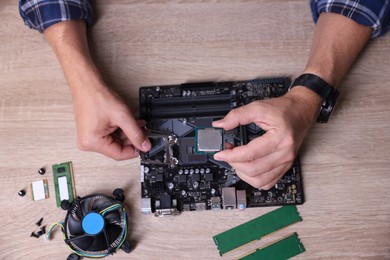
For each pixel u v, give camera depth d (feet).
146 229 5.42
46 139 5.74
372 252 5.24
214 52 5.97
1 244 5.42
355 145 5.58
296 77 5.82
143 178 5.56
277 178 5.20
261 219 5.41
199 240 5.36
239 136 5.56
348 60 5.41
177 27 6.07
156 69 5.93
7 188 5.60
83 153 5.68
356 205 5.40
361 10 5.20
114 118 5.15
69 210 5.31
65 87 5.90
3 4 6.18
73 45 5.54
